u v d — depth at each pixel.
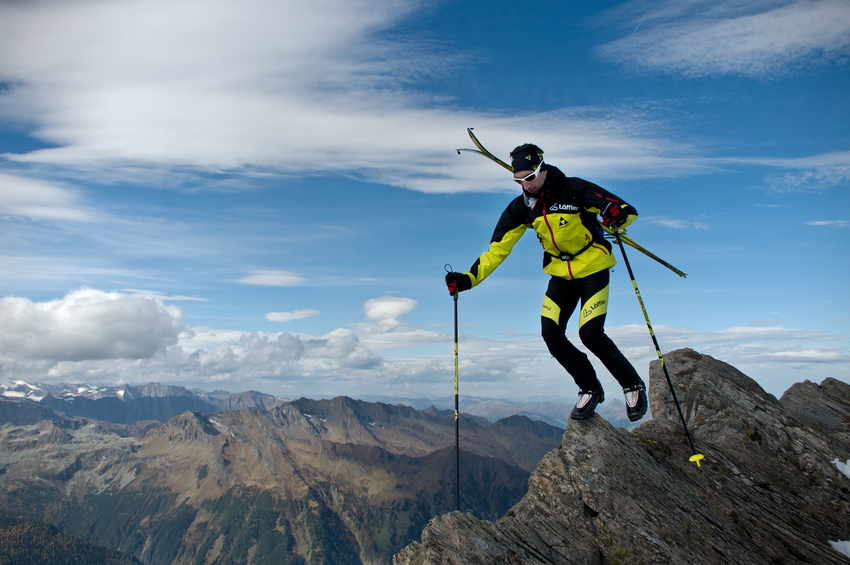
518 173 6.11
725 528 6.41
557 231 6.32
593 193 6.07
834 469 8.66
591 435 6.75
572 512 6.16
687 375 10.76
